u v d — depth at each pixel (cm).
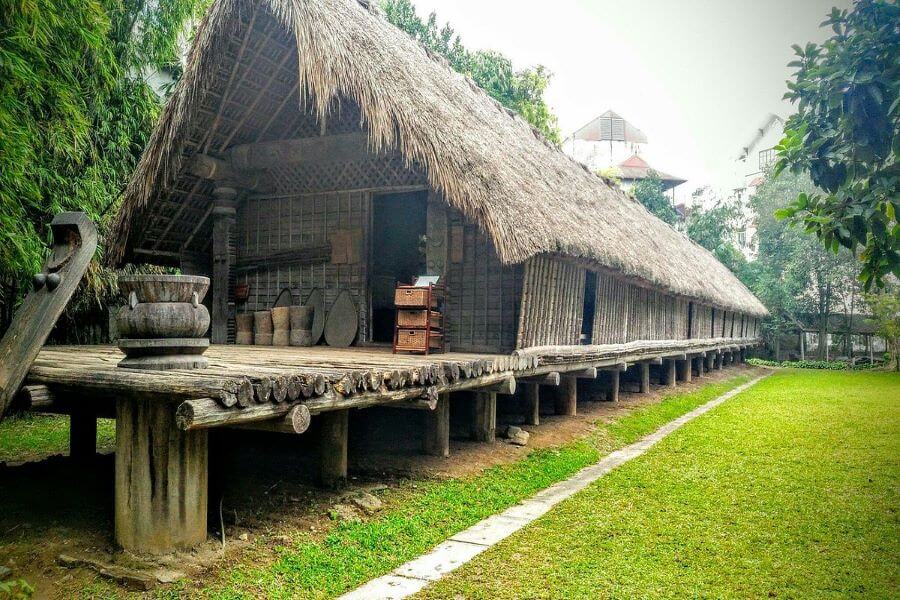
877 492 650
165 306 448
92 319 1177
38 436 878
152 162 884
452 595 395
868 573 441
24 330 455
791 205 520
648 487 662
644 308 1348
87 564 402
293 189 987
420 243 1266
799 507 595
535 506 600
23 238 793
